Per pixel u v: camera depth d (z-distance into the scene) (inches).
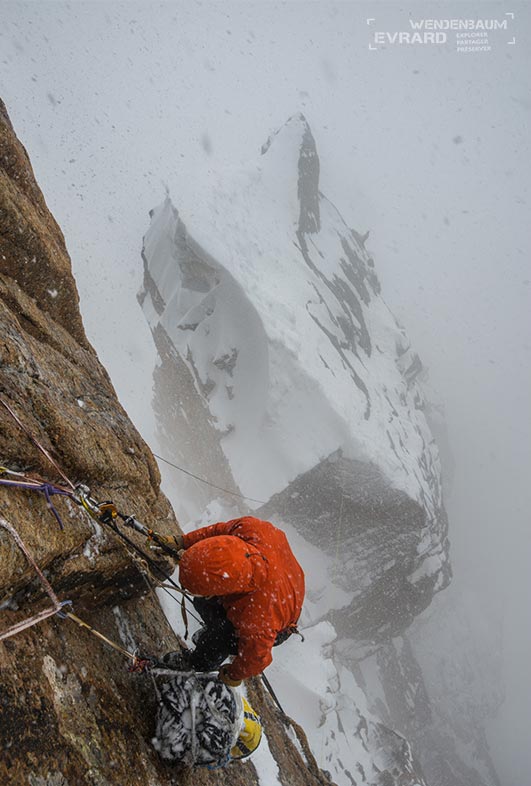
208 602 117.4
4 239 152.9
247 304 1082.7
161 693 115.2
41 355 141.6
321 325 1221.7
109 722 102.8
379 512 1056.2
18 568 87.2
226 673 116.0
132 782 99.3
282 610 110.6
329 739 877.2
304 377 1061.8
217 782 137.2
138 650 131.8
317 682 875.4
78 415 134.3
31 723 86.3
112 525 111.9
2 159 164.4
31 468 103.9
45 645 99.7
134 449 157.9
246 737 128.7
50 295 173.8
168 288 1197.1
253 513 1050.1
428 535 1125.7
